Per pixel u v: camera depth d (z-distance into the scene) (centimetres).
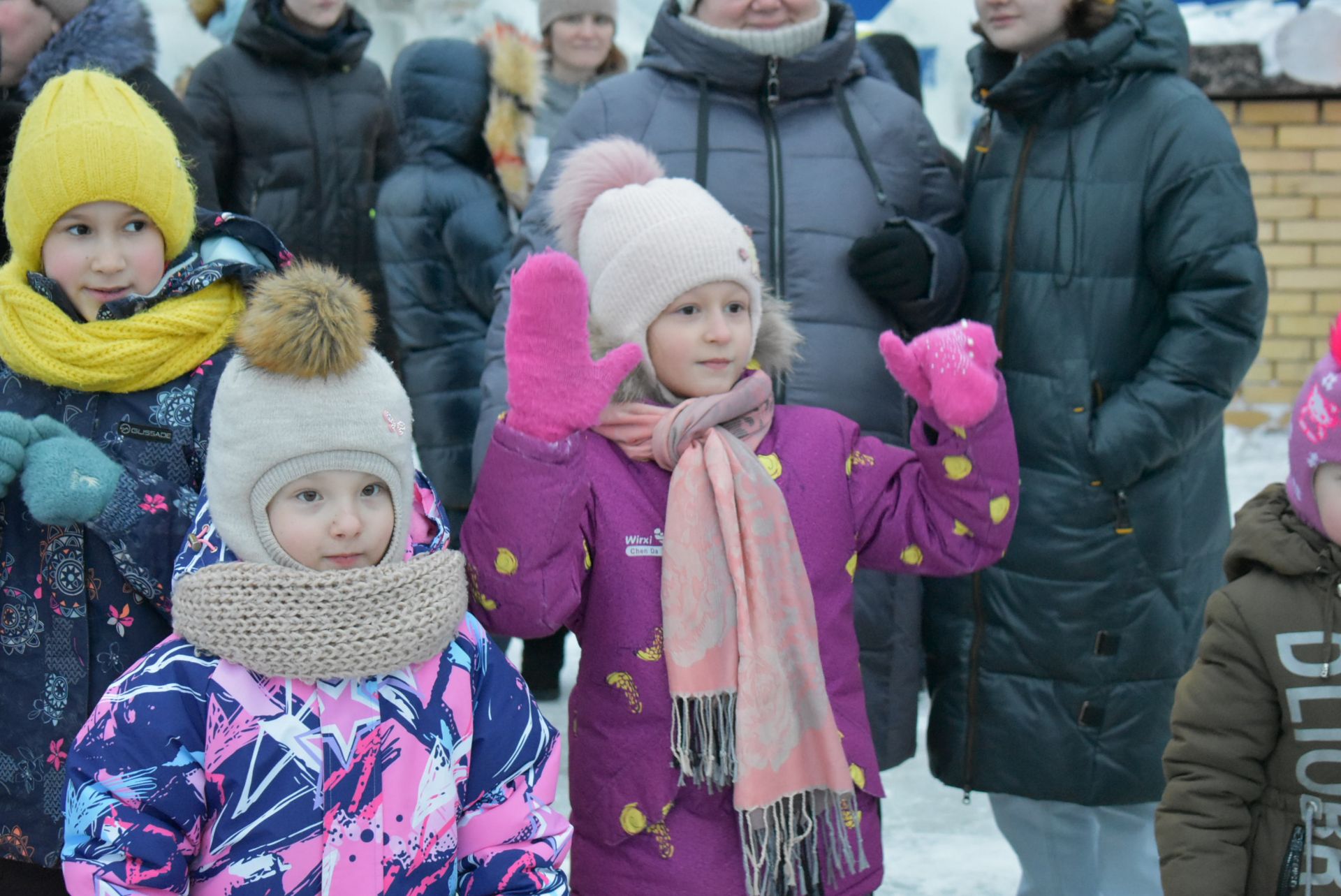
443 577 183
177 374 213
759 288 228
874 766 219
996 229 300
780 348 239
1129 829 304
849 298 292
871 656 289
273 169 452
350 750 177
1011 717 294
